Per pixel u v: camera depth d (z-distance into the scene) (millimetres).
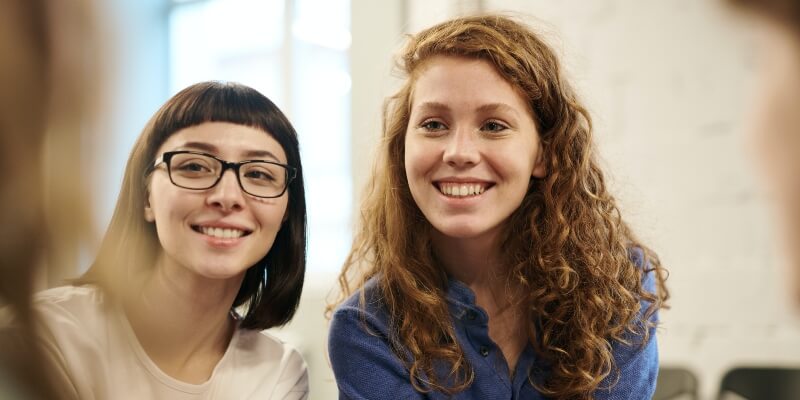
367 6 2238
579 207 1140
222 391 1057
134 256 1002
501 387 1072
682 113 1713
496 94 1034
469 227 1033
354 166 2230
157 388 1017
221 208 972
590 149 1173
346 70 2791
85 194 257
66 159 252
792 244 185
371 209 1235
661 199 1745
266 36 3027
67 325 941
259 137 1006
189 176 977
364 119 2229
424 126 1060
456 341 1082
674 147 1727
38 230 260
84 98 243
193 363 1082
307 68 2863
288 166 1033
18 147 244
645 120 1768
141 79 258
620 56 1805
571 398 1066
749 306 1636
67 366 905
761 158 188
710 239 1684
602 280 1116
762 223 1607
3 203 252
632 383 1086
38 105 242
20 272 273
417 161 1050
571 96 1159
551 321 1103
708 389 1685
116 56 248
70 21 239
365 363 1076
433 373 1070
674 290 1732
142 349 1013
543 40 1154
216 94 1008
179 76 3045
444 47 1057
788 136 183
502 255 1151
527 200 1145
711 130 1673
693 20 1685
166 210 971
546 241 1121
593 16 1844
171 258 1017
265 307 1138
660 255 1741
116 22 247
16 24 238
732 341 1657
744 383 1388
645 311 1132
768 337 1612
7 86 238
